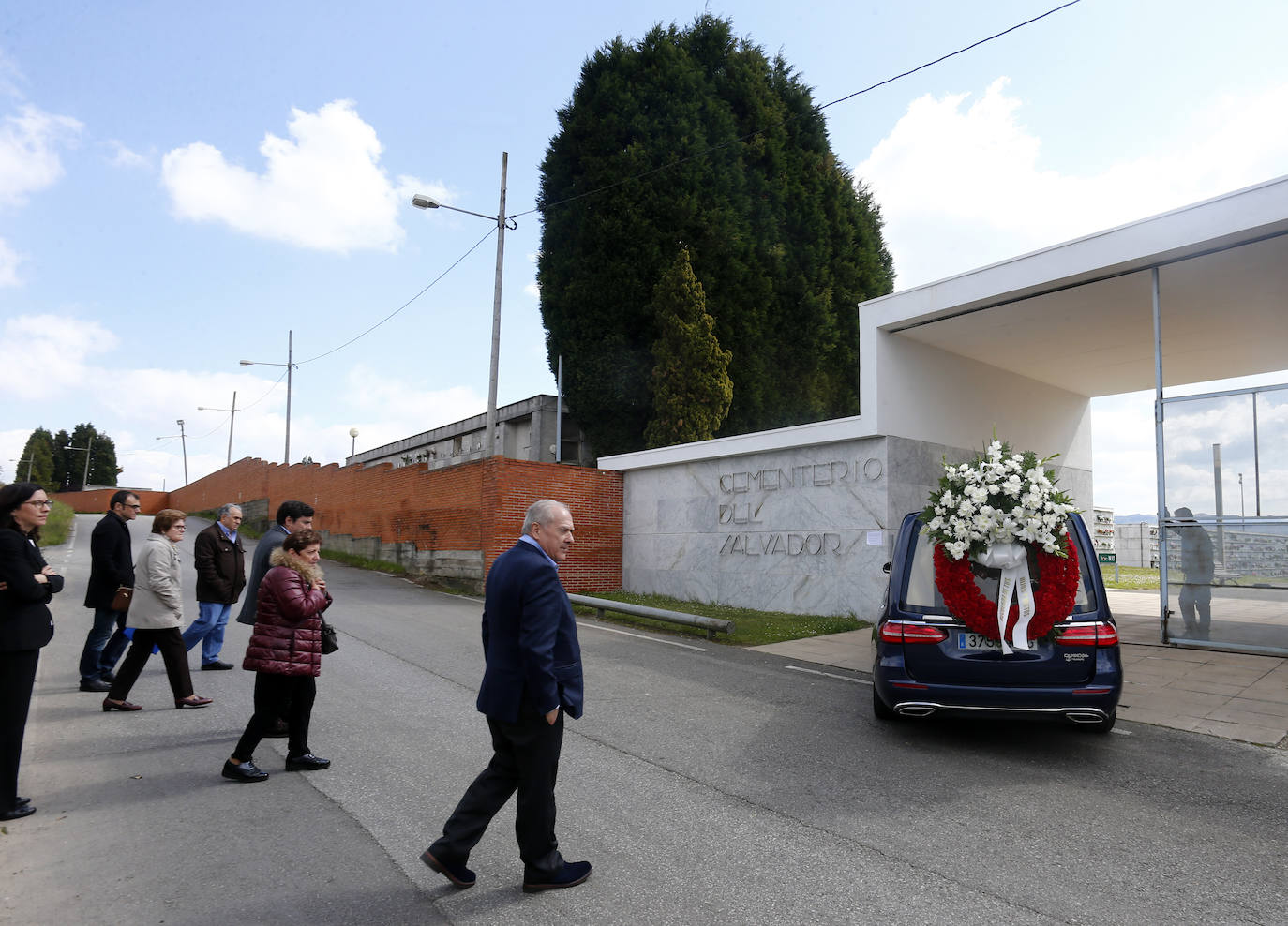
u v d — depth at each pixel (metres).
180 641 6.83
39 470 92.56
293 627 5.10
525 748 3.48
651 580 17.20
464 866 3.53
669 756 5.61
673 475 16.81
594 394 23.34
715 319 23.16
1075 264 10.39
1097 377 16.14
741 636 11.12
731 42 27.33
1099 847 4.08
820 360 25.11
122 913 3.34
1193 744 5.97
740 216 24.31
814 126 28.23
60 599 13.75
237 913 3.33
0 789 4.35
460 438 33.69
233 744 5.82
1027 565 5.74
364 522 25.12
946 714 5.77
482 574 16.52
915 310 12.27
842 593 13.19
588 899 3.47
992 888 3.61
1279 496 9.21
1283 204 8.59
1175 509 9.95
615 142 24.38
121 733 6.08
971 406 14.57
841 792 4.90
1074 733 6.29
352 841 4.11
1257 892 3.59
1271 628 9.20
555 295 24.42
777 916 3.33
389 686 7.75
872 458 12.97
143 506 63.16
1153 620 12.55
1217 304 11.52
